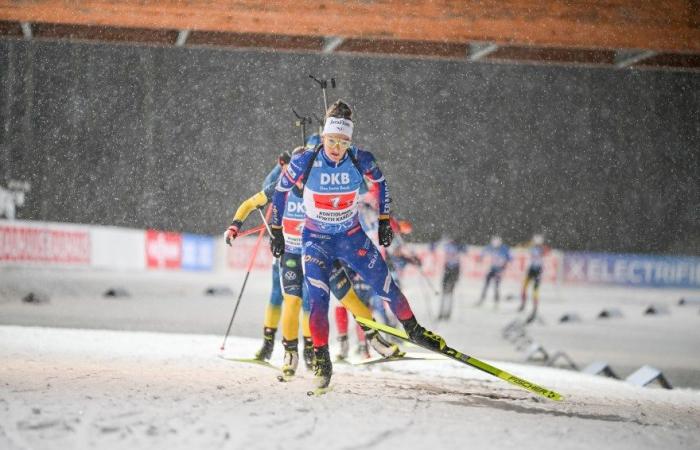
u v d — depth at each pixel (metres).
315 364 16.05
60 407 12.52
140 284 54.19
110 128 87.25
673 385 28.00
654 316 52.56
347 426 12.06
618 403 17.98
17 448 10.09
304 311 19.94
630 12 42.09
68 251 56.28
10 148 81.69
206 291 51.75
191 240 65.62
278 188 16.66
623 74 93.50
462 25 41.69
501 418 13.62
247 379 17.64
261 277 65.38
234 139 90.19
